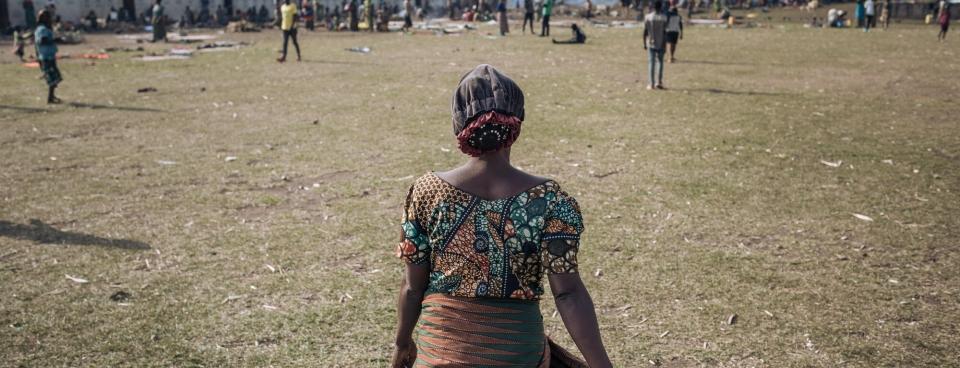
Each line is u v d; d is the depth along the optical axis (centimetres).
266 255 592
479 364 221
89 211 710
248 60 2114
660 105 1303
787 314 485
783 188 779
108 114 1241
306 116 1205
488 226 222
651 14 1473
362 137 1038
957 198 741
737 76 1711
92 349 440
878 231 645
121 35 3397
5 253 597
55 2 3797
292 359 428
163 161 909
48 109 1294
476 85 227
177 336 457
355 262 577
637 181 807
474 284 223
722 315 483
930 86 1543
